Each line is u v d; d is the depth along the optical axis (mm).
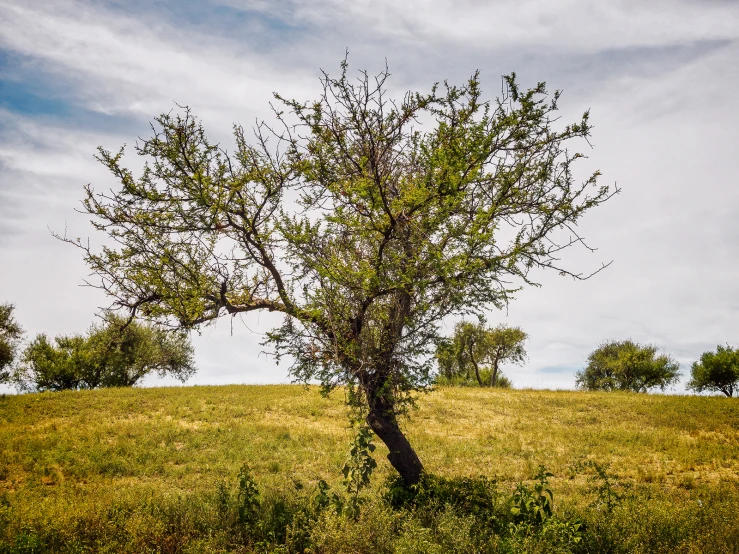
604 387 53406
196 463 15922
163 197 10344
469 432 21016
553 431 20969
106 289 10586
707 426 21188
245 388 29562
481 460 16516
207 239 10805
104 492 12266
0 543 7957
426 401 26906
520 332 45156
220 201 10102
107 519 9109
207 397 25938
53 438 17781
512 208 10570
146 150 10188
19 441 17266
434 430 21359
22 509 10008
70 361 38469
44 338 40344
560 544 7398
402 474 11023
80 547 7891
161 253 10539
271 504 9727
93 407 23188
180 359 38594
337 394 27031
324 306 9961
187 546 7965
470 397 28344
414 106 10109
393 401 10711
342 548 7375
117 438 18219
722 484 12844
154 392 26938
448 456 16859
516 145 10539
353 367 10117
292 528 8469
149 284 10586
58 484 13594
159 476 14703
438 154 9078
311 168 10453
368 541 7543
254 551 7867
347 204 10375
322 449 17766
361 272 9688
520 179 10633
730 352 42281
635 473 14641
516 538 7527
